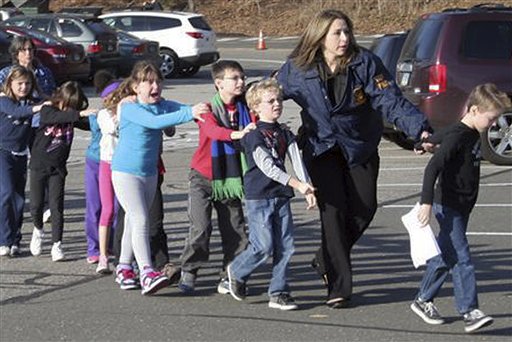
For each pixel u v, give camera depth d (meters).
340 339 7.34
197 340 7.35
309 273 9.35
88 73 27.30
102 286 8.97
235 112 8.31
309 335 7.44
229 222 8.48
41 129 9.93
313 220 11.88
